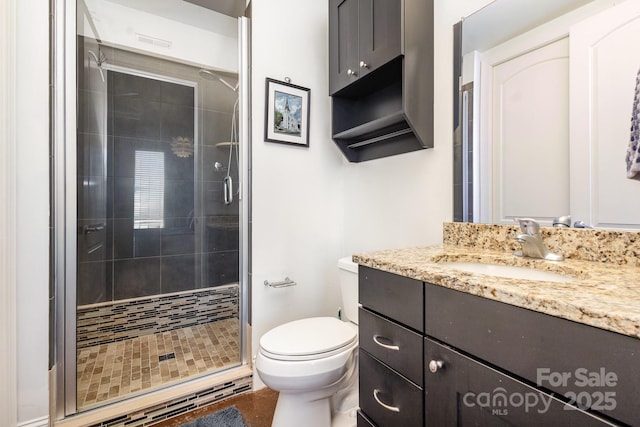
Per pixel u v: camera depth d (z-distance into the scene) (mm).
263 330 1698
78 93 1525
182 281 2168
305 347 1165
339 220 1977
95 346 1790
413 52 1276
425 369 767
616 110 852
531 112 1041
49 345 1214
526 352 562
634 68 821
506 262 948
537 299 536
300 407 1192
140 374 1591
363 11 1434
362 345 997
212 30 2074
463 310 674
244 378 1593
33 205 1189
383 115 1596
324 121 1910
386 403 895
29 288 1181
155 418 1355
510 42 1097
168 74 2066
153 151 2066
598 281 647
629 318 432
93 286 1770
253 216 1674
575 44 935
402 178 1545
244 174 1722
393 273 867
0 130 1087
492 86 1151
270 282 1722
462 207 1250
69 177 1315
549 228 971
